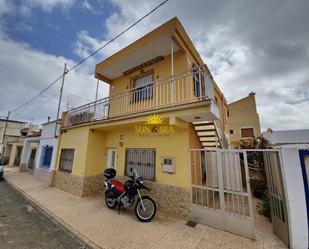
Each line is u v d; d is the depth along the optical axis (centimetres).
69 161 781
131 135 625
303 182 297
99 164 713
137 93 693
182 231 366
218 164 407
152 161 550
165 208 471
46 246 313
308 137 1791
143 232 359
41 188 775
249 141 966
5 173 1228
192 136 518
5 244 314
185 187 445
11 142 1866
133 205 529
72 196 641
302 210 290
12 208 527
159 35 530
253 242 323
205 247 304
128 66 723
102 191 707
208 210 402
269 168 383
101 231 362
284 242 315
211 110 374
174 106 421
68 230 377
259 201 613
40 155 1041
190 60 625
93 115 709
